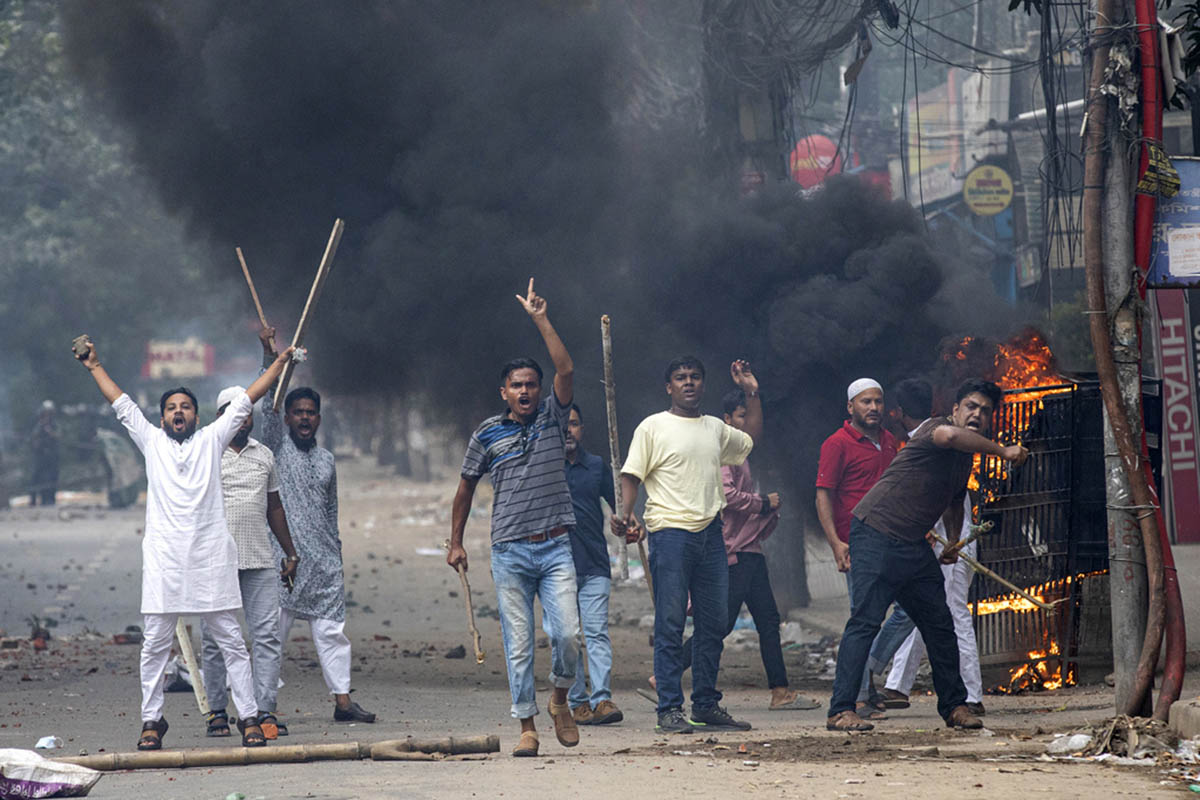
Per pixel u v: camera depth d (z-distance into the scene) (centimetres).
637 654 4462
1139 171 2453
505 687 3678
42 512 11888
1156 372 5294
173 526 2545
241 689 2552
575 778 2078
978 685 2883
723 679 3869
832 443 3008
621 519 2733
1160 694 2391
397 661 4278
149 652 2553
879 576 2605
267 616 2758
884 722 2836
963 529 2953
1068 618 3341
